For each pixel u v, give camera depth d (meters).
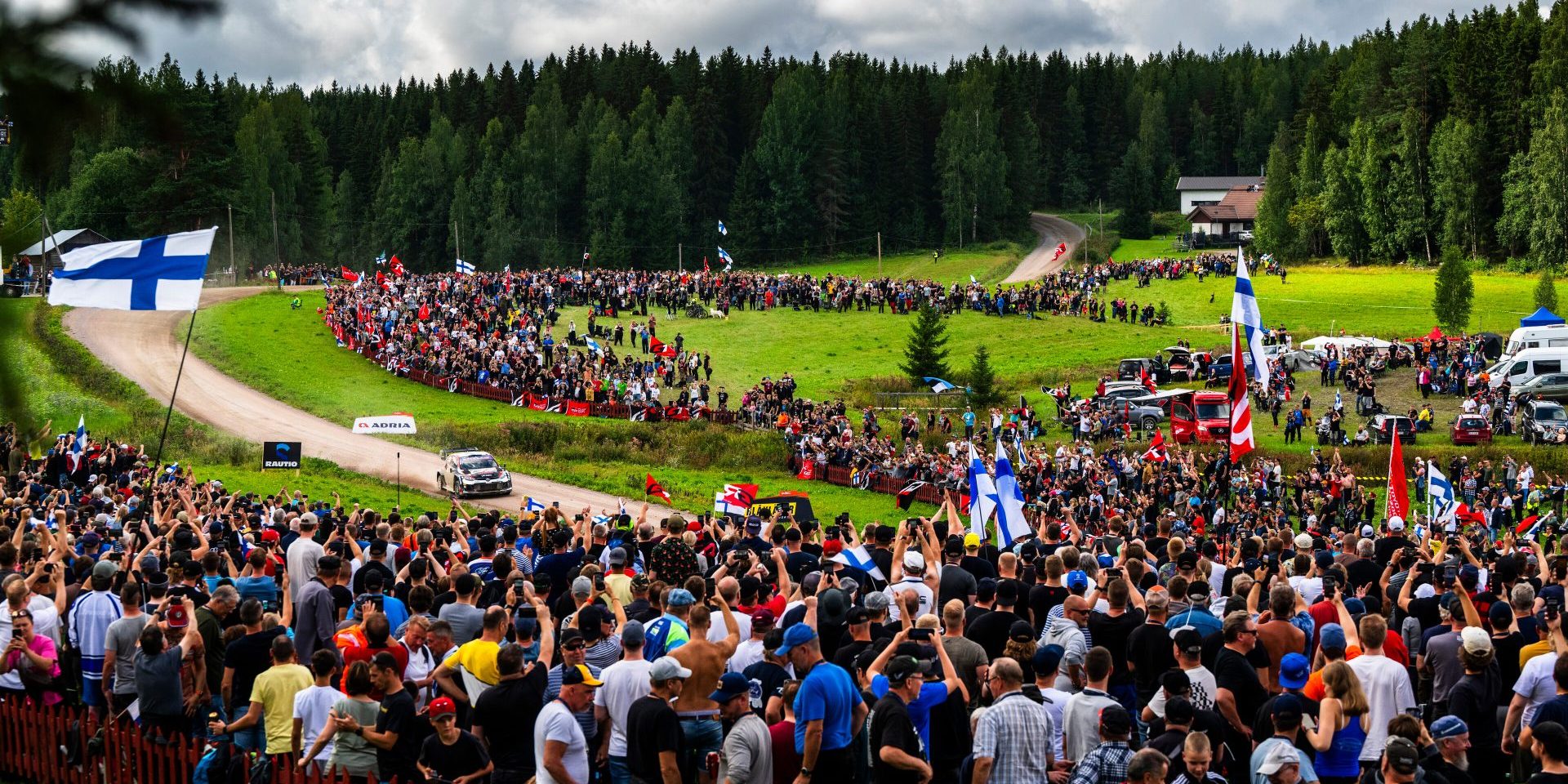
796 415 68.94
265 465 46.03
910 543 19.23
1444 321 93.56
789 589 16.62
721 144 176.88
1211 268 121.69
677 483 60.91
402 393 74.81
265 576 17.86
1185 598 15.22
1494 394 64.75
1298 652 14.01
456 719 12.59
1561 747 10.85
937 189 177.25
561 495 57.41
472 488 55.66
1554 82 130.00
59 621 16.58
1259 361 29.73
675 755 11.87
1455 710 13.39
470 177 167.62
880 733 11.66
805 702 11.90
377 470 59.94
